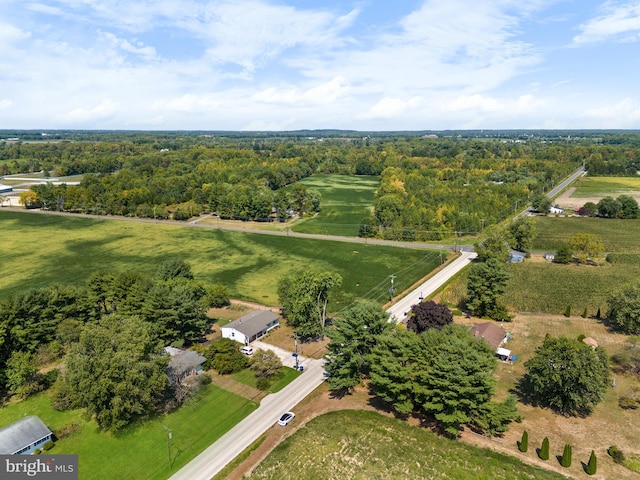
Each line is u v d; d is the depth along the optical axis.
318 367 71.06
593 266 118.56
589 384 54.22
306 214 191.75
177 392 61.06
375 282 110.00
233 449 52.09
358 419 56.56
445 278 112.00
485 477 45.88
